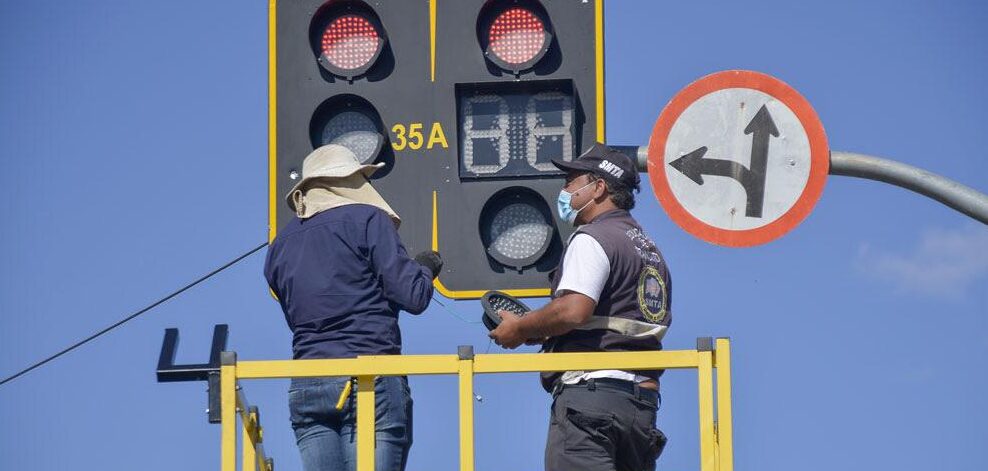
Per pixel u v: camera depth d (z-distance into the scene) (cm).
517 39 2155
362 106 2166
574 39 2145
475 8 2158
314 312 1705
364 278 1712
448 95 2147
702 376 1605
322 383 1688
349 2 2170
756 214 2191
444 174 2138
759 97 2197
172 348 1647
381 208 1769
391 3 2170
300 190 1762
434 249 2125
